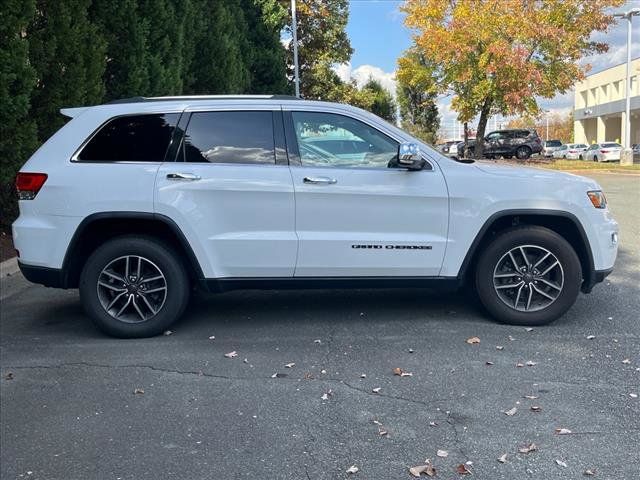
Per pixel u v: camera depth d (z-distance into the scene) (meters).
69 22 9.02
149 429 3.56
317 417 3.66
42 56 8.70
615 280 6.90
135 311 5.19
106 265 5.03
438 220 5.01
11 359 4.72
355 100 37.12
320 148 5.05
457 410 3.71
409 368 4.37
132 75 11.15
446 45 29.30
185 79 15.41
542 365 4.38
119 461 3.23
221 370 4.41
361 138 5.07
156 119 5.05
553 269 5.18
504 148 36.22
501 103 30.00
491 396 3.89
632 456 3.16
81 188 4.88
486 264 5.16
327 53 35.03
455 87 31.30
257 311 5.88
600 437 3.36
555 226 5.30
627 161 32.69
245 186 4.90
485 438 3.37
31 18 7.96
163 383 4.20
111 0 10.76
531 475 3.02
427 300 6.12
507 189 5.00
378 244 4.99
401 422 3.58
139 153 5.00
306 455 3.25
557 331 5.11
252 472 3.10
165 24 12.46
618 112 60.31
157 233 5.19
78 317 5.85
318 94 35.53
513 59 27.70
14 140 8.13
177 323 5.54
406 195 4.96
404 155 4.70
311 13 32.66
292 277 5.05
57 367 4.53
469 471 3.06
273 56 26.33
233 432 3.51
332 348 4.81
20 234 4.98
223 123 5.04
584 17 28.55
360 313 5.74
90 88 9.48
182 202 4.89
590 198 5.10
